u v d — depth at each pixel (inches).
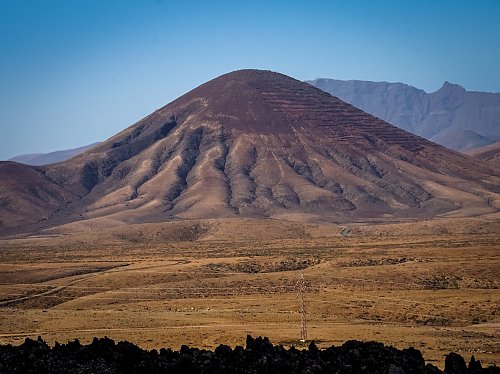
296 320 5841.5
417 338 4877.0
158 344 4616.1
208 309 6579.7
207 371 2568.9
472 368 2785.4
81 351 2723.9
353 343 2765.7
